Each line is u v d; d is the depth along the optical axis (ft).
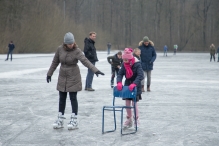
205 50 388.37
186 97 47.70
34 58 173.27
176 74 85.30
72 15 379.96
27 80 69.15
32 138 26.63
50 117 34.37
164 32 403.95
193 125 31.01
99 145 24.71
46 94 50.21
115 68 57.98
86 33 359.05
